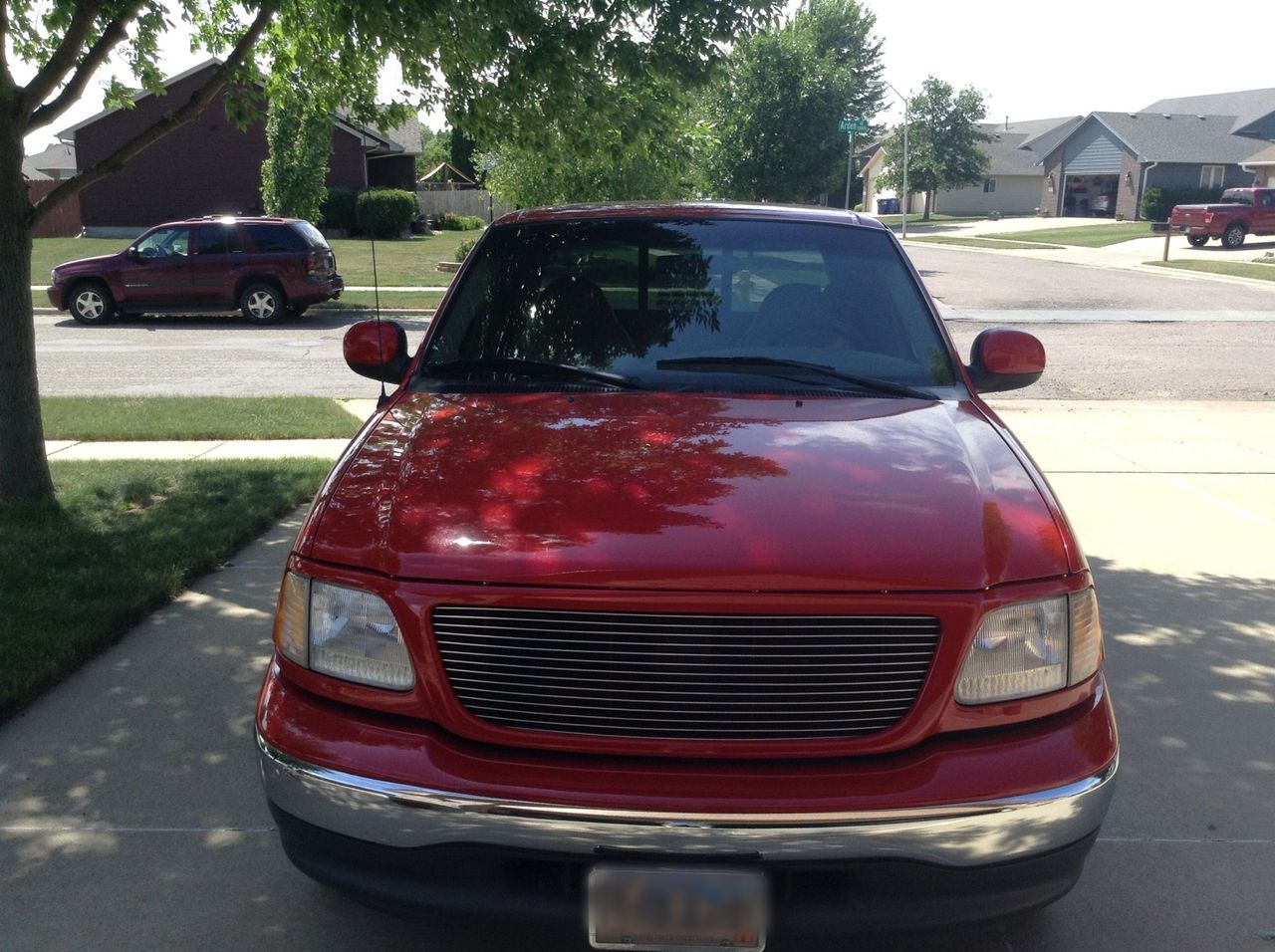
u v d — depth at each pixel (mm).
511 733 2432
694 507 2613
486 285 3938
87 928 2967
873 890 2342
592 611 2404
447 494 2732
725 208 4246
